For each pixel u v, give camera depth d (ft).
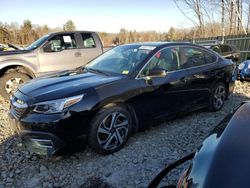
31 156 11.28
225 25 68.08
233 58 36.99
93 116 10.55
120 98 11.21
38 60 21.97
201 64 15.40
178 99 13.85
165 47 13.65
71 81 11.58
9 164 10.68
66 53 23.31
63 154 10.34
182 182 5.57
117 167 10.38
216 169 4.91
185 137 13.05
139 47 14.01
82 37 24.43
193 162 5.70
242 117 6.41
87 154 11.37
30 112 10.06
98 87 10.85
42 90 10.69
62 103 9.87
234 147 5.32
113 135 11.26
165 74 12.47
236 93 22.20
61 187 9.23
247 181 4.48
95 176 9.81
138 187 9.18
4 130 14.32
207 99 15.94
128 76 11.95
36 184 9.43
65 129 9.87
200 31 71.77
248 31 64.64
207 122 15.06
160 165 10.50
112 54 14.75
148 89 12.23
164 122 14.61
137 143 12.35
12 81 21.09
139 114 12.18
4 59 20.63
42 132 9.78
